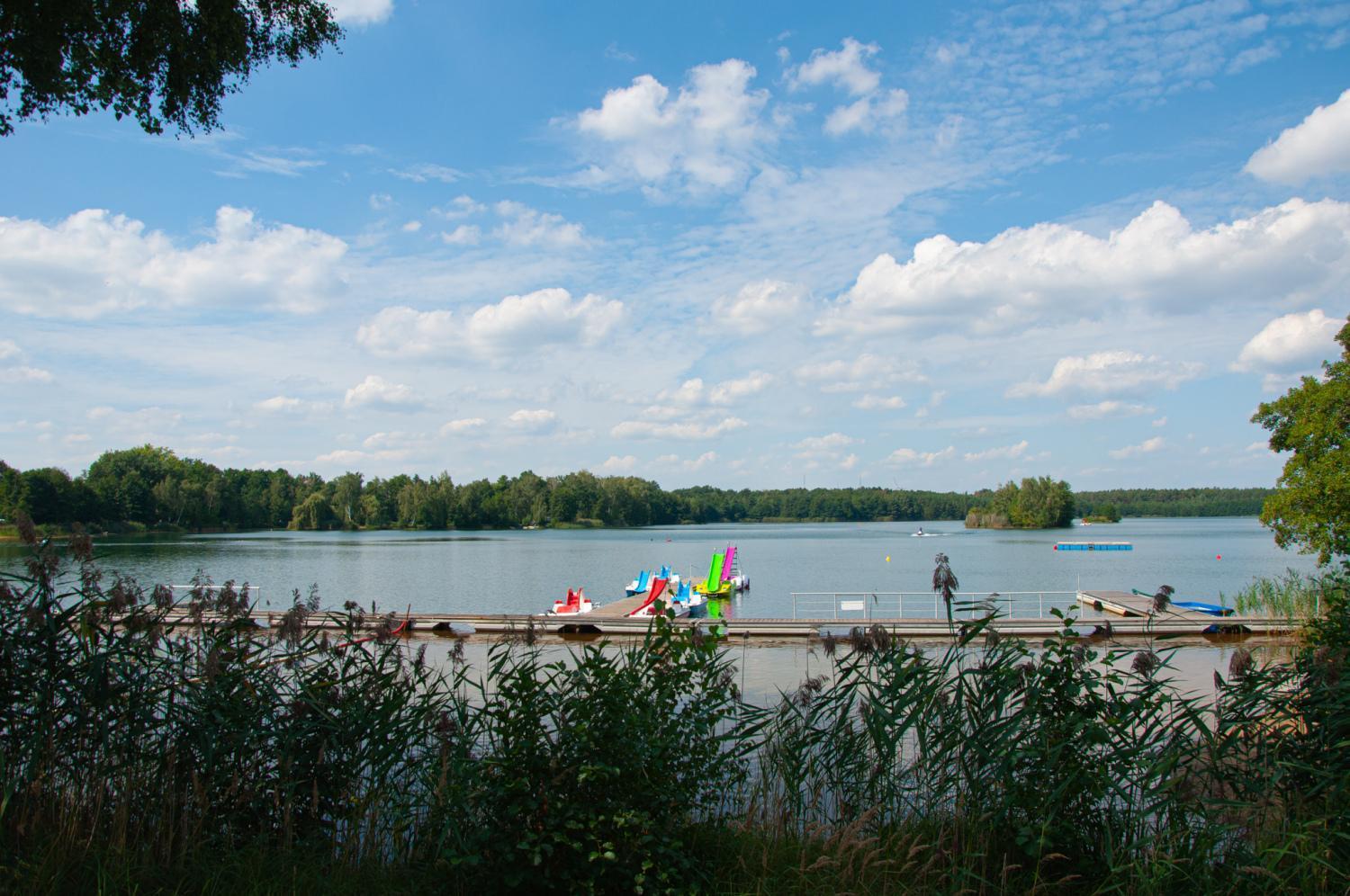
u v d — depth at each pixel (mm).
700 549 90250
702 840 5371
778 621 22047
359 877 4973
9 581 6332
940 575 6180
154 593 5992
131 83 7777
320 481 158875
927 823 5590
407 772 5750
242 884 4801
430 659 15492
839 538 125438
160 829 5215
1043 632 21250
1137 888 4941
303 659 6168
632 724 4809
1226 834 5238
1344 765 5566
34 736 5117
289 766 5336
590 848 4430
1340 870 5016
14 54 6867
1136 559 66500
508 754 4871
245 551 72000
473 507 159875
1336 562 22422
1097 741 5211
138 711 5594
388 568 56719
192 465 128625
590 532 156375
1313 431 20000
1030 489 153625
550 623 22984
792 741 6414
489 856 4664
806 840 5453
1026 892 4961
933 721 6211
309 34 8578
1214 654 18156
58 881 4539
